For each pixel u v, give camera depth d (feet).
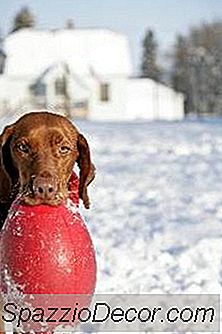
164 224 39.47
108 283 27.37
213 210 44.47
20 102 237.66
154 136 105.81
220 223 39.75
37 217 15.30
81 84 237.04
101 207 46.01
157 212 43.88
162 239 35.24
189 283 27.43
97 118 241.96
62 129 16.69
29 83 241.55
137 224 39.63
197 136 103.19
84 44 249.14
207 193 51.62
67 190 16.70
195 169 67.10
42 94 237.45
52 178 15.64
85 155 17.17
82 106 237.45
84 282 15.62
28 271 15.17
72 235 15.42
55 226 15.28
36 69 242.78
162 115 296.10
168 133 112.68
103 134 113.19
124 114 244.42
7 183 17.21
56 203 15.46
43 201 15.39
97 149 87.66
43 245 15.15
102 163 73.51
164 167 69.26
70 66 242.78
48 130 16.46
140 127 134.62
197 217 41.86
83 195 17.28
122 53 249.55
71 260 15.29
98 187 55.72
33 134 16.39
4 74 242.58
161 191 53.36
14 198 17.20
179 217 42.01
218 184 56.80
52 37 251.19
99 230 37.73
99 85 242.58
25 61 245.04
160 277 28.37
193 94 343.46
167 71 390.42
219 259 30.96
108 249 32.81
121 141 97.09
